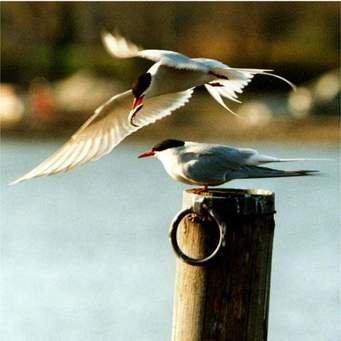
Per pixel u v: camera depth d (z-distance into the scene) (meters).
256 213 7.29
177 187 24.72
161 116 8.95
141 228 19.86
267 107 39.03
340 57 46.28
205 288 7.34
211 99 38.78
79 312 14.59
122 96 8.73
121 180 25.61
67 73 46.91
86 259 17.33
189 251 7.37
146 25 46.28
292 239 18.55
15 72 47.25
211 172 8.52
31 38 47.94
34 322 14.06
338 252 17.64
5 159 30.33
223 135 37.09
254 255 7.32
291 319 14.01
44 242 18.61
